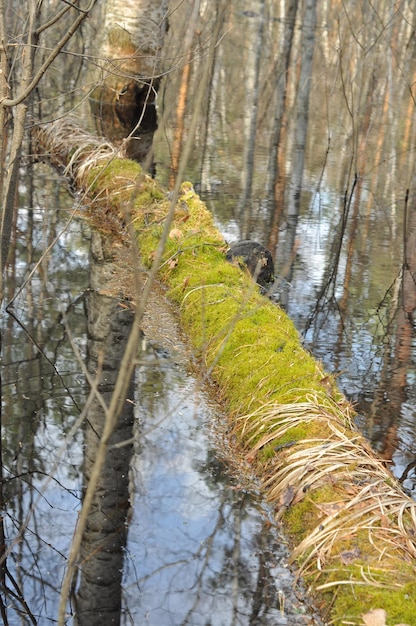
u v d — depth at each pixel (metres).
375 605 2.56
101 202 7.95
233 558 3.06
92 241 6.95
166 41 13.38
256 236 7.40
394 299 6.07
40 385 4.38
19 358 4.68
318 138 12.71
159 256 1.98
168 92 12.93
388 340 5.29
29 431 3.93
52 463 3.70
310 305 5.86
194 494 3.48
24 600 2.84
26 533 3.21
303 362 4.32
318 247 7.24
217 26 1.92
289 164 10.70
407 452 3.84
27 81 4.02
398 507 3.06
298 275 6.47
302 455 3.46
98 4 14.97
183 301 5.44
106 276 6.11
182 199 6.97
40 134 10.58
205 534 3.21
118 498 3.44
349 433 3.66
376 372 4.78
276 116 14.17
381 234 7.81
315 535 2.99
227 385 4.33
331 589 2.73
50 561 3.06
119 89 11.91
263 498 3.44
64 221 7.49
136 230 6.98
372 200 9.17
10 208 4.36
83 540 3.17
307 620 2.71
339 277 6.50
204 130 12.65
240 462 3.73
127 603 2.81
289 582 2.91
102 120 12.02
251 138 11.62
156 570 3.00
